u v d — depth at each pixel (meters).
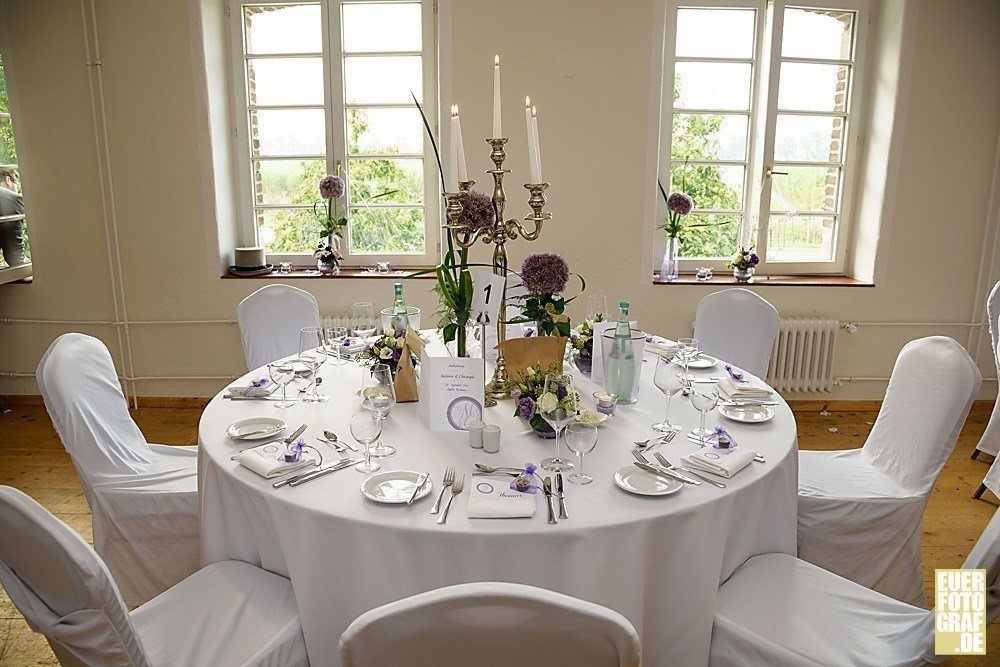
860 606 1.64
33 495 3.16
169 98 3.93
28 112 3.96
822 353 4.22
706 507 1.56
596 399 2.09
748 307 3.07
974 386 2.07
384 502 1.54
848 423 4.11
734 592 1.69
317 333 2.44
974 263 4.19
